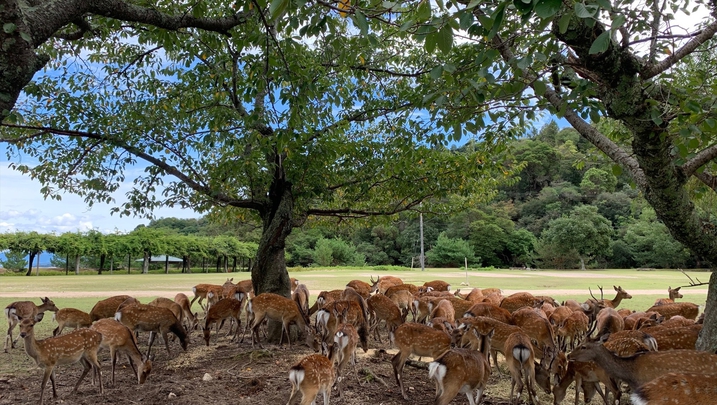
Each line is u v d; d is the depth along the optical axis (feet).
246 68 22.90
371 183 30.58
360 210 35.42
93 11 13.58
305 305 37.73
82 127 25.67
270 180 27.78
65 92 25.59
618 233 186.19
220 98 26.55
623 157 14.57
